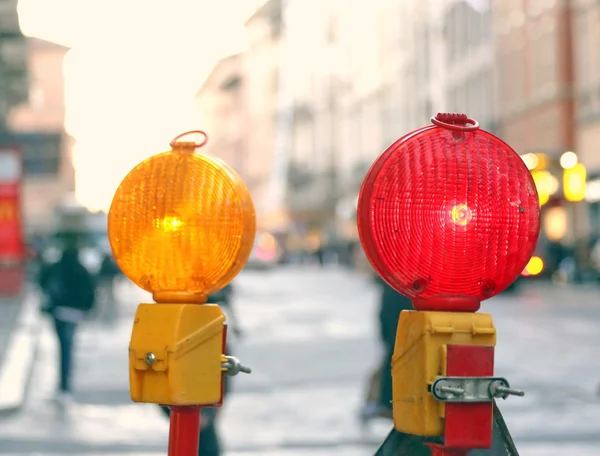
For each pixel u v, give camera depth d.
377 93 114.62
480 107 83.50
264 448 14.42
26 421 16.98
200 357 3.91
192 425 3.97
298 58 148.12
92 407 18.39
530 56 73.25
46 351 27.91
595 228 65.56
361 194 3.62
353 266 91.19
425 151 3.60
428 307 3.65
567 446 14.06
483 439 3.53
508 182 3.64
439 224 3.58
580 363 23.30
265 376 22.34
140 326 3.95
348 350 27.66
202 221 3.90
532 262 49.34
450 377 3.50
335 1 133.38
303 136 145.75
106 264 37.94
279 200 148.00
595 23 65.12
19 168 47.38
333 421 16.53
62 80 124.50
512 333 30.84
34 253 70.69
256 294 57.72
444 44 92.00
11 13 46.69
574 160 51.56
